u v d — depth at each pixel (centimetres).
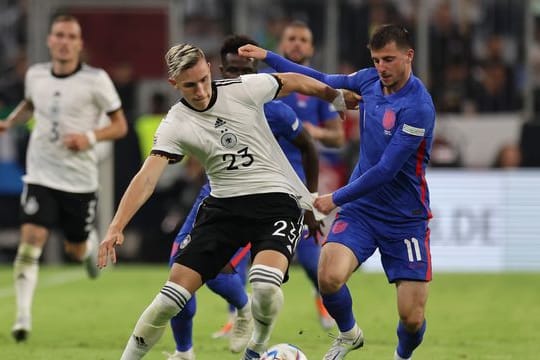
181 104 2206
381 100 2323
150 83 6266
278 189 2245
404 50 2258
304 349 2936
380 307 3959
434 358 2814
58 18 3350
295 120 2636
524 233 5462
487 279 5053
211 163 2223
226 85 2212
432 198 5484
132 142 5450
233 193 2234
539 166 5559
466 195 5478
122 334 3275
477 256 5459
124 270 5381
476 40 6031
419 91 2297
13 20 6128
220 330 3353
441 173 5497
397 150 2253
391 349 2944
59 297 4291
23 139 5597
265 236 2200
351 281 4912
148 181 2141
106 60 6359
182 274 2161
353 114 5378
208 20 6184
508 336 3269
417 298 2319
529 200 5472
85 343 3077
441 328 3444
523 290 4600
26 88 3419
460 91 6022
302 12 6050
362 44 6006
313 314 3781
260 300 2145
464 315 3775
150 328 2158
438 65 6025
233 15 6156
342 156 5322
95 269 3834
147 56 6316
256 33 6116
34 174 3353
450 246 5475
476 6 6038
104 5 6303
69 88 3350
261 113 2239
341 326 2397
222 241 2217
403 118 2269
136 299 4219
